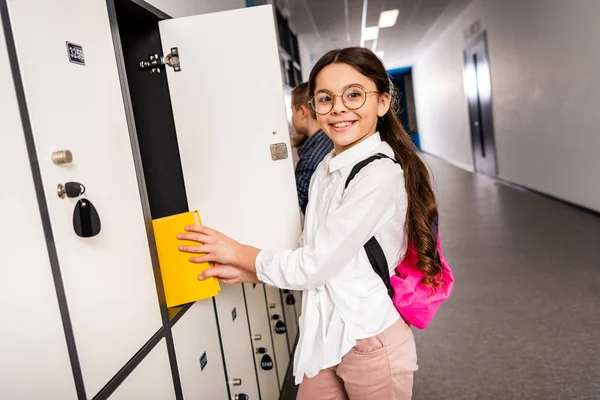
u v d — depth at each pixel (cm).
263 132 150
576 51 437
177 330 123
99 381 88
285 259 101
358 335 101
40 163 78
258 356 186
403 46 1102
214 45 148
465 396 190
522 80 588
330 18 717
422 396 194
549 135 530
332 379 113
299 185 189
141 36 153
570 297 272
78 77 94
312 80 108
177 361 121
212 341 144
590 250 350
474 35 763
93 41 102
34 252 75
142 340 105
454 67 927
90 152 95
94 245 92
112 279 97
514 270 329
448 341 239
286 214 153
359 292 102
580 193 473
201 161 153
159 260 119
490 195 635
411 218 105
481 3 702
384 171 97
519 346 225
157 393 109
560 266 325
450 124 1042
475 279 321
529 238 403
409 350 107
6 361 67
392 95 113
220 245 113
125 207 106
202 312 139
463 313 270
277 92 148
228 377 154
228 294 162
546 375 198
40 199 77
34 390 72
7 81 73
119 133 108
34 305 73
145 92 154
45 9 86
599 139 417
